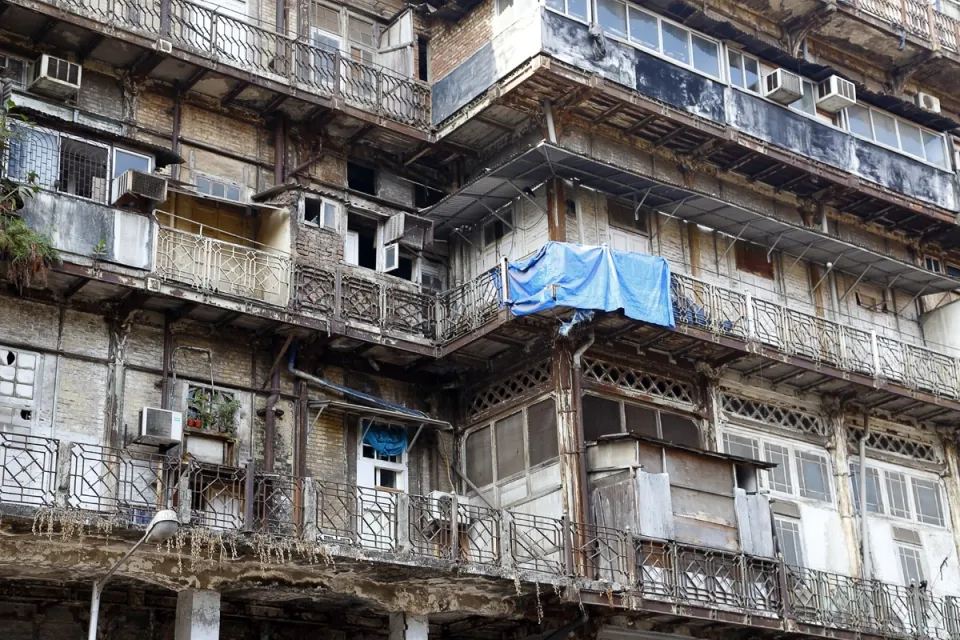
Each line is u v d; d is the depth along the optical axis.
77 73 20.83
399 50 24.97
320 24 24.56
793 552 23.97
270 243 22.36
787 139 25.77
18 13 20.23
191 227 21.80
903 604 24.64
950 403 26.39
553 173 23.08
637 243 24.30
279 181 22.91
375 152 24.39
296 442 21.73
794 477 24.70
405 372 23.58
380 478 22.73
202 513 18.58
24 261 18.52
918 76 29.92
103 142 20.03
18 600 18.14
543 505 21.84
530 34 22.69
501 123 23.84
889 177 27.45
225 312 20.91
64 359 19.81
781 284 26.36
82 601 18.58
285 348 21.64
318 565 18.36
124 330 20.47
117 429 19.92
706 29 25.73
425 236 23.95
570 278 21.53
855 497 25.53
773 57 26.80
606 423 22.50
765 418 24.78
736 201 26.08
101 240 19.55
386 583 19.34
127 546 17.23
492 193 23.53
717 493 22.33
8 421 19.05
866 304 27.81
